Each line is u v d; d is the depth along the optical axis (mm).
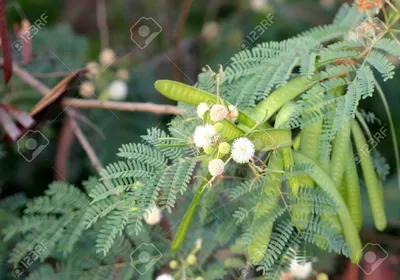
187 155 1135
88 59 1857
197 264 1252
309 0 1795
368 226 1416
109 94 1520
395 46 1161
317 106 1128
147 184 1104
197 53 1768
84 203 1275
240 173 1221
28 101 1503
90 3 2018
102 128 1517
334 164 1160
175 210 1258
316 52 1199
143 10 1993
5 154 1485
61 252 1257
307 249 1252
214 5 1942
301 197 1140
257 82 1178
